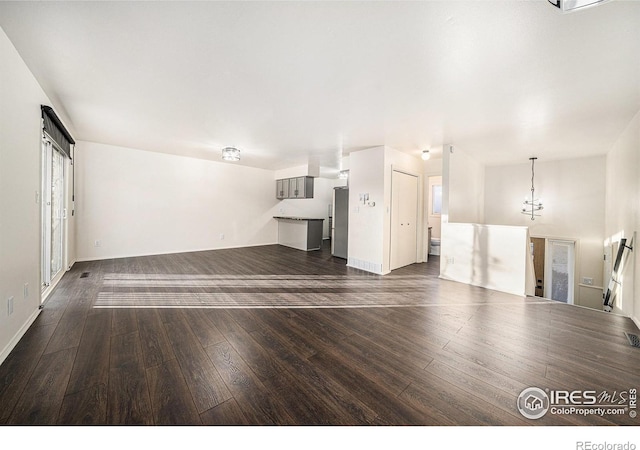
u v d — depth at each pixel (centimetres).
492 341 230
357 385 169
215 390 162
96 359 193
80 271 443
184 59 209
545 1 141
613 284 363
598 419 143
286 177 777
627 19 151
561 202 559
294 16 158
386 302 326
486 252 393
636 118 299
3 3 151
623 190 355
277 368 186
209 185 681
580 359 203
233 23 166
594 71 209
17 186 212
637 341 232
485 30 166
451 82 233
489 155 527
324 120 337
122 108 313
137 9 156
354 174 512
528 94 252
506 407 151
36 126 248
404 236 534
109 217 536
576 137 390
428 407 151
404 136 399
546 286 577
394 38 176
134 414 141
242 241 751
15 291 210
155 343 218
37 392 156
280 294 352
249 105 296
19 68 210
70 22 169
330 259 599
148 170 583
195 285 385
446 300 335
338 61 206
